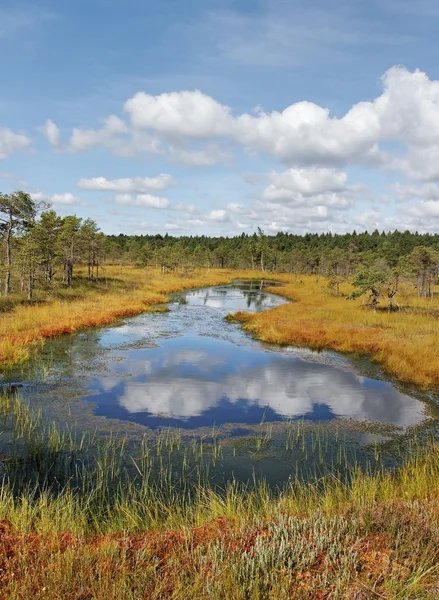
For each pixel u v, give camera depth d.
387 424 11.49
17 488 7.52
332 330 23.61
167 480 8.10
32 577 4.18
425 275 45.38
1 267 29.89
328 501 6.27
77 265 66.44
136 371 16.06
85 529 5.98
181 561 4.59
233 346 21.19
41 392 13.19
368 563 4.43
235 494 6.84
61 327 22.55
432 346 19.22
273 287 58.78
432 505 5.67
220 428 10.99
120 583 4.07
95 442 9.75
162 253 72.31
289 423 11.40
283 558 4.45
